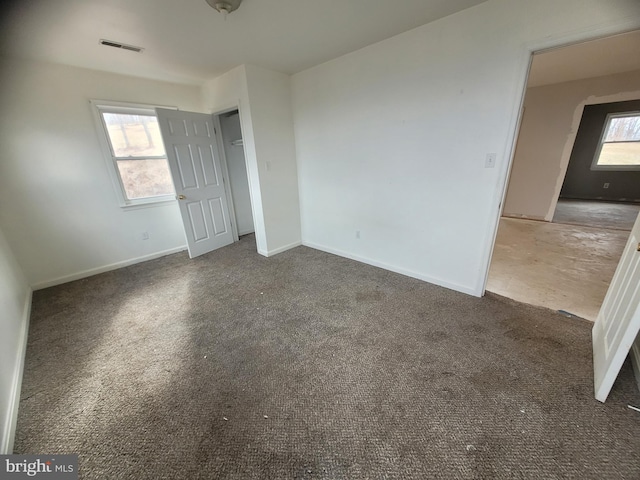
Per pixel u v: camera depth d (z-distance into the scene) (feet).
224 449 4.05
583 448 3.87
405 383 5.11
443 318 7.04
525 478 3.55
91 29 6.67
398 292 8.46
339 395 4.91
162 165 12.09
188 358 6.00
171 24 6.57
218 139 12.59
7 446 4.09
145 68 9.61
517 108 6.22
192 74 10.46
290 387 5.13
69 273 10.09
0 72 8.05
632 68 11.43
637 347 5.25
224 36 7.33
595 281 8.69
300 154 11.85
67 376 5.57
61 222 9.70
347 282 9.27
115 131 10.64
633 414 4.33
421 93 7.65
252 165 10.91
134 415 4.66
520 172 15.89
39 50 7.69
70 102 9.33
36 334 6.97
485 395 4.77
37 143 8.91
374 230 10.16
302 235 13.38
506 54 6.09
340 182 10.71
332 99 9.88
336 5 6.02
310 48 8.39
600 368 4.80
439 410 4.53
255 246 13.39
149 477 3.73
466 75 6.76
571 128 13.93
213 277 10.05
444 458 3.82
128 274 10.55
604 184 21.12
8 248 8.32
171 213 12.52
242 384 5.24
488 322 6.79
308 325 7.02
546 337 6.17
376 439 4.11
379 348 6.07
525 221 15.74
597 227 14.25
